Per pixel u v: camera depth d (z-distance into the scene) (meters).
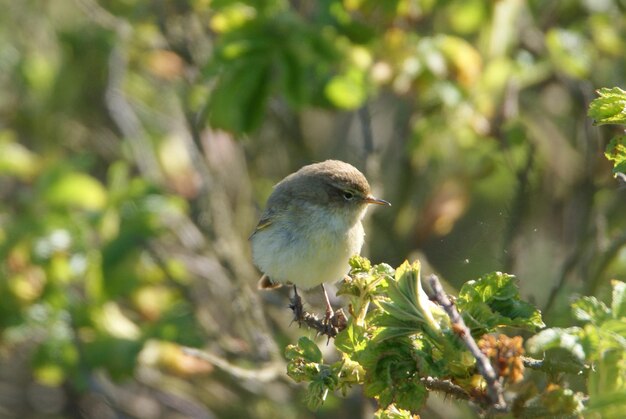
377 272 5.97
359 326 5.85
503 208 13.16
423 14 12.39
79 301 12.74
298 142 16.00
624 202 13.40
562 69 13.20
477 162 13.53
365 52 11.85
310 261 9.70
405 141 14.55
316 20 11.61
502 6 12.60
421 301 5.52
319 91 11.31
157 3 14.93
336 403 13.16
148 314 13.42
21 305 12.48
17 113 16.27
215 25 11.59
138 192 13.02
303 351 5.93
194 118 14.41
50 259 12.48
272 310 14.71
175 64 14.46
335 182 9.73
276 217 9.90
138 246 12.67
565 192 14.17
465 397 5.56
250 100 10.60
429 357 5.46
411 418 5.52
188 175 14.34
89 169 16.16
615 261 10.98
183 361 12.44
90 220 12.89
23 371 17.22
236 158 15.15
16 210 15.29
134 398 15.61
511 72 12.89
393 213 14.46
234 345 13.64
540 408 5.05
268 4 11.09
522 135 12.96
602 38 13.53
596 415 4.95
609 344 5.02
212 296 15.04
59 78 16.05
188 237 14.20
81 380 12.59
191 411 14.78
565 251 13.25
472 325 5.49
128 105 15.29
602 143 13.19
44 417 16.45
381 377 5.58
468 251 12.91
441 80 11.96
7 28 16.67
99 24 15.74
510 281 5.61
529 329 5.51
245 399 14.58
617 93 5.38
